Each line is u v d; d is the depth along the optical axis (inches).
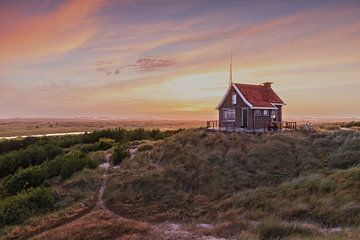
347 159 950.4
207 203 794.8
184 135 1412.4
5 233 655.8
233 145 1194.6
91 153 1536.7
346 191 706.2
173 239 569.0
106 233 588.1
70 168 1138.7
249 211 695.7
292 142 1174.3
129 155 1327.5
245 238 525.7
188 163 1071.6
